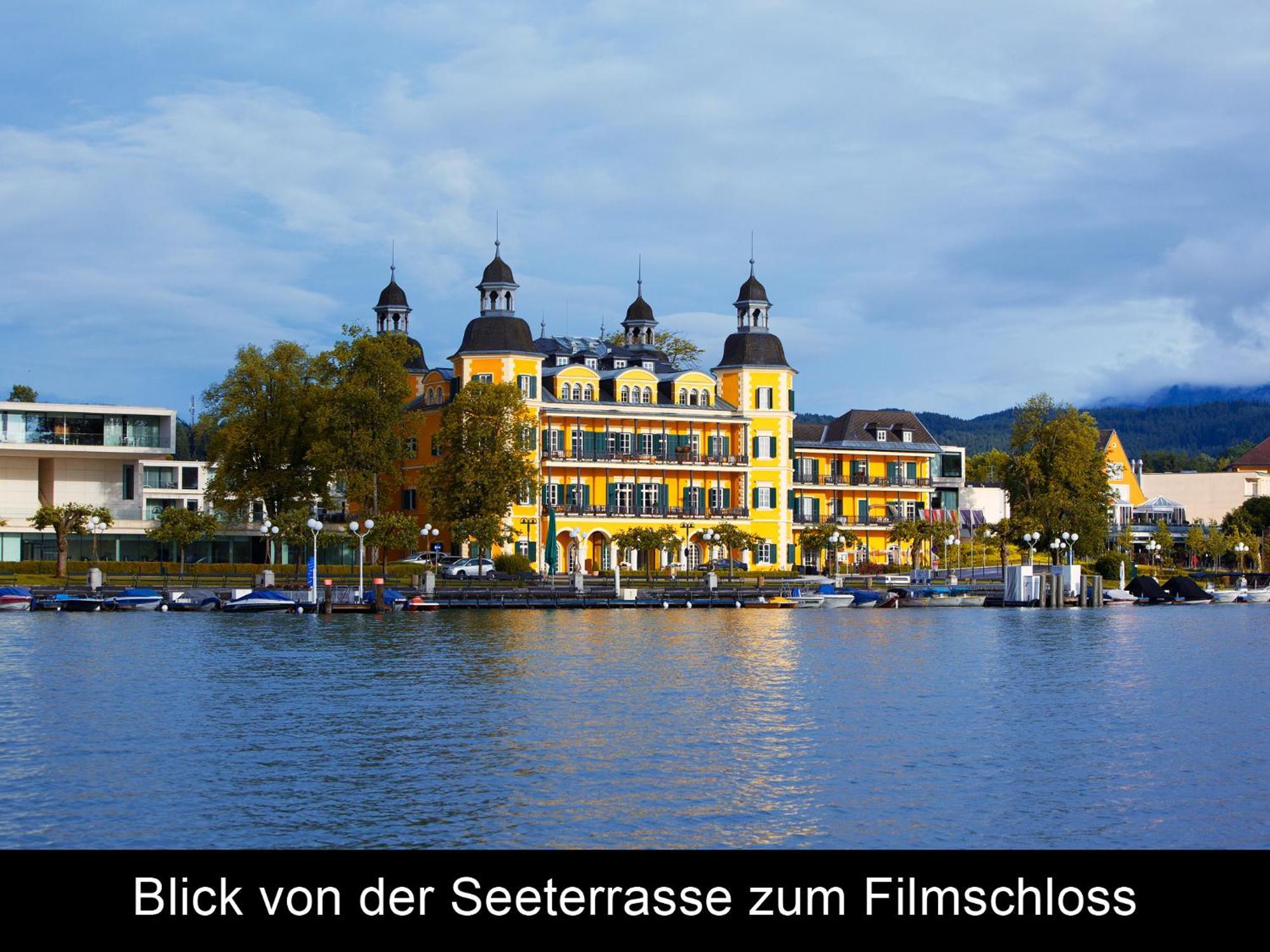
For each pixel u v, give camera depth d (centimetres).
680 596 13012
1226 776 4969
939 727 5900
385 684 6962
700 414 16688
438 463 14488
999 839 4216
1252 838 4238
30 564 13100
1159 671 7969
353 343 14050
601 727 5794
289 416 14000
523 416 14538
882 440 19112
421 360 17612
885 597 13625
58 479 15538
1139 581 15012
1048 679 7525
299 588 12606
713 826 4291
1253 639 10150
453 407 14138
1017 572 14025
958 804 4556
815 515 18162
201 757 5106
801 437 19250
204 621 10681
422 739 5494
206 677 7181
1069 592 14312
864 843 4169
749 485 16912
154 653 8219
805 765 5078
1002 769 5059
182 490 16112
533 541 15725
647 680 7212
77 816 4322
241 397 13975
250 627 10106
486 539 13538
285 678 7138
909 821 4372
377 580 11669
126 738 5444
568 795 4612
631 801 4550
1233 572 18025
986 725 5966
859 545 18288
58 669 7406
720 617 11969
